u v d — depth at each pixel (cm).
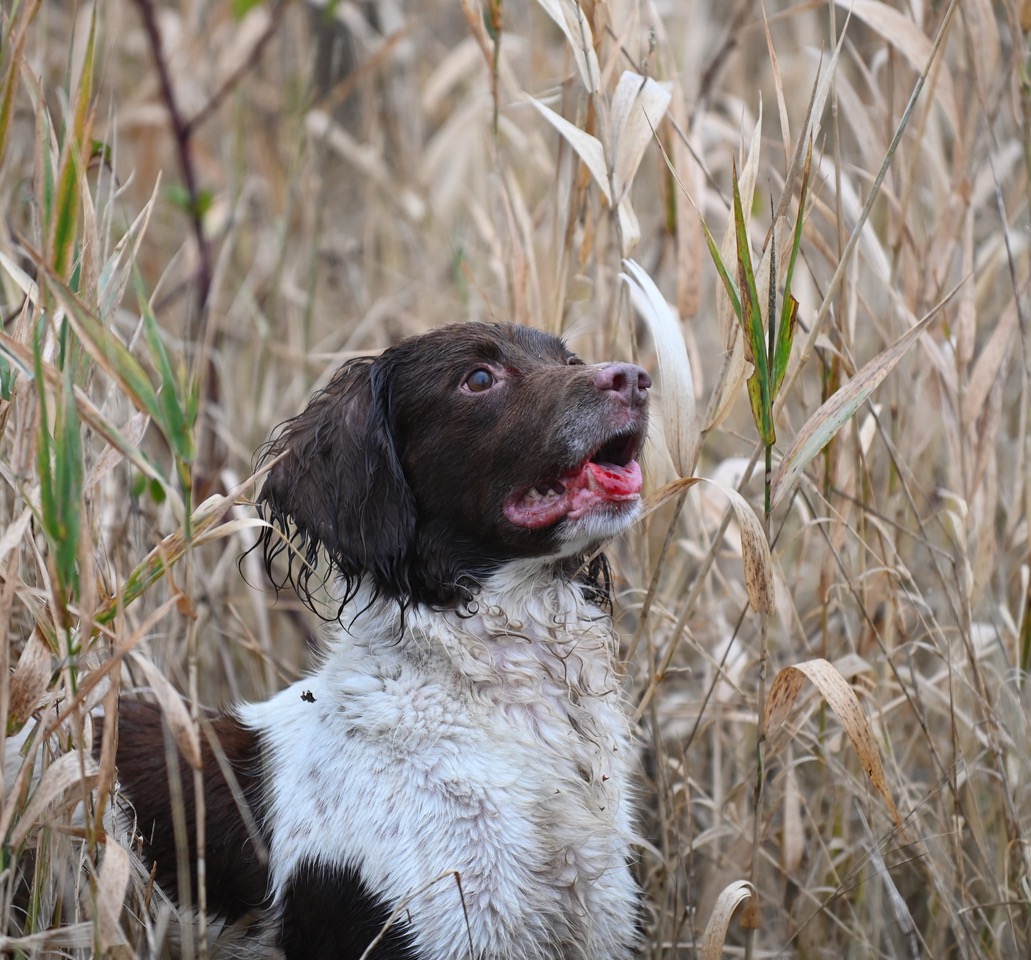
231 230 714
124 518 559
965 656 526
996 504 548
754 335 388
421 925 414
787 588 524
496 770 434
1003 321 511
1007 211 622
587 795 452
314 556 470
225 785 463
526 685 454
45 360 366
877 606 555
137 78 959
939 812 514
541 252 626
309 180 820
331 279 833
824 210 510
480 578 460
